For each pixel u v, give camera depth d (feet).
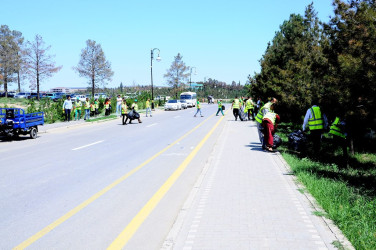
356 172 29.48
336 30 29.43
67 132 67.77
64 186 26.09
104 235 16.76
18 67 226.99
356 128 32.76
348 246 13.64
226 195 21.53
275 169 29.35
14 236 16.69
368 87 25.27
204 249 13.82
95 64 210.18
